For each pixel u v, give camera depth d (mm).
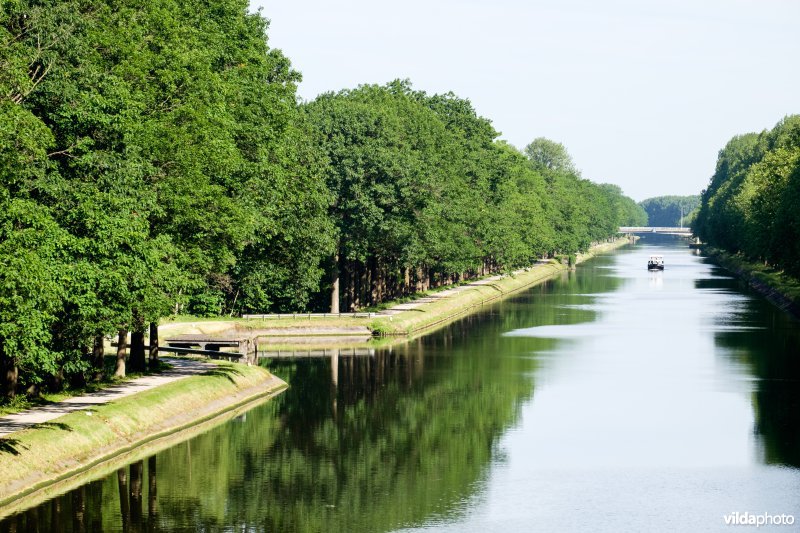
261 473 56500
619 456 61062
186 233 66750
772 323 130375
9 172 46156
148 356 83188
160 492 51875
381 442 64625
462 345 111125
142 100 59812
